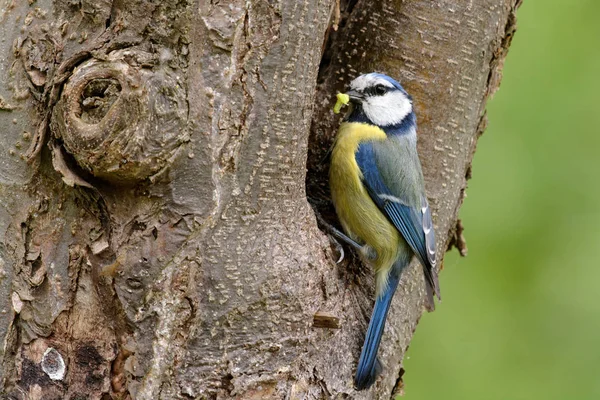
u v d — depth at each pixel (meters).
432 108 8.48
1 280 6.43
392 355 8.34
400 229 8.58
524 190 11.74
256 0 6.41
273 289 6.53
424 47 8.37
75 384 6.35
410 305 8.79
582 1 12.07
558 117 11.77
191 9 6.16
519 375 11.15
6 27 6.44
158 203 6.26
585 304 11.23
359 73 8.67
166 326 6.23
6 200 6.42
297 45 6.60
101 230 6.31
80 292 6.34
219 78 6.30
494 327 11.47
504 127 11.95
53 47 6.26
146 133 5.93
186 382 6.30
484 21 8.34
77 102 5.91
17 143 6.36
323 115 9.03
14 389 6.43
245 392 6.47
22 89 6.34
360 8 8.63
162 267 6.24
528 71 11.96
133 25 6.14
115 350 6.31
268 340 6.55
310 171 9.20
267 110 6.52
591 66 11.77
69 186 6.30
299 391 6.74
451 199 8.82
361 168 8.69
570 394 10.91
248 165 6.48
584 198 11.52
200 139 6.23
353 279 8.41
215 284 6.33
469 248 11.83
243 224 6.48
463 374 11.29
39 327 6.38
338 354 7.29
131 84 5.86
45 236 6.39
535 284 11.53
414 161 8.60
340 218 9.00
